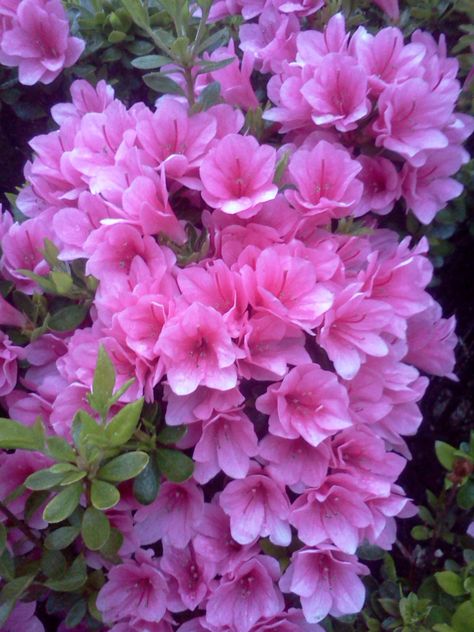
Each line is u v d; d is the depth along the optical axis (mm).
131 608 426
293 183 433
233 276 370
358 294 379
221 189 399
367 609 490
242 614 409
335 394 379
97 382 335
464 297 665
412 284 413
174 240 400
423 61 475
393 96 439
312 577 402
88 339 391
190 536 412
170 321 360
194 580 424
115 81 592
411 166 464
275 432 377
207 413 369
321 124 441
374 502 409
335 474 392
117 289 386
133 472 342
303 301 380
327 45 472
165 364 363
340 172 413
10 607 380
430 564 527
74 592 438
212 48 583
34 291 437
